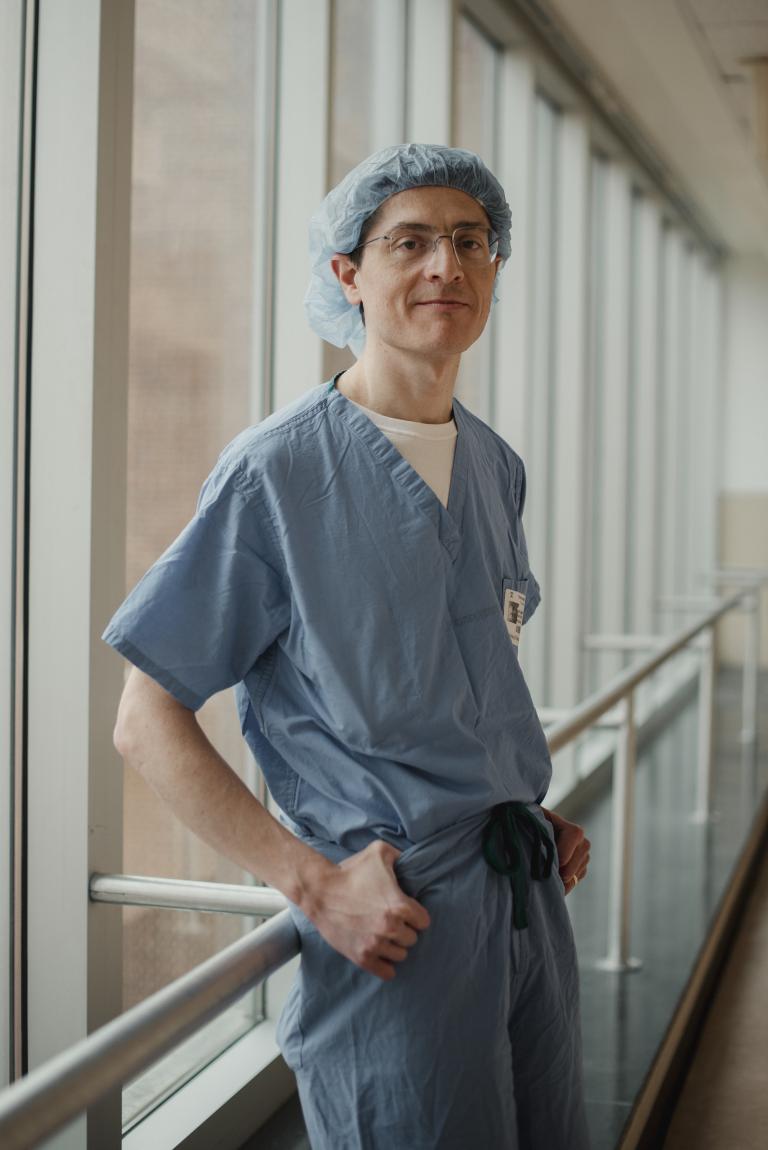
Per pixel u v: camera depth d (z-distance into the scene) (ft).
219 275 7.48
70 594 5.48
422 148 3.91
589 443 15.19
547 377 14.80
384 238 3.90
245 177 7.77
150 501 6.82
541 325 14.73
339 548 3.75
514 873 3.84
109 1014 5.70
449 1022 3.68
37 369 5.48
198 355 7.27
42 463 5.49
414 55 10.27
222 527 3.72
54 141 5.43
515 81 12.71
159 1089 6.76
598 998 8.80
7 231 5.45
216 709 7.61
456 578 3.95
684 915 10.65
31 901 5.57
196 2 7.14
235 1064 7.12
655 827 13.52
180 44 6.99
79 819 5.50
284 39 7.98
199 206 7.23
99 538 5.50
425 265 3.84
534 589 4.79
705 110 15.96
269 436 3.82
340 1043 3.73
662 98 15.44
